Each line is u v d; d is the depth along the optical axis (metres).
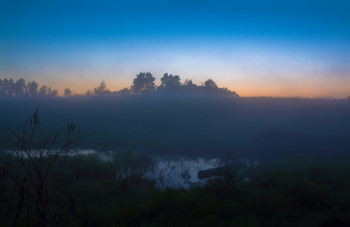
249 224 5.43
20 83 118.50
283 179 9.50
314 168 11.77
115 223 5.78
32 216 5.46
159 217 6.09
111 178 11.62
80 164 11.98
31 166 9.01
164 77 98.38
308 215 6.18
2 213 5.74
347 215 5.76
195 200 6.76
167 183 11.38
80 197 7.99
